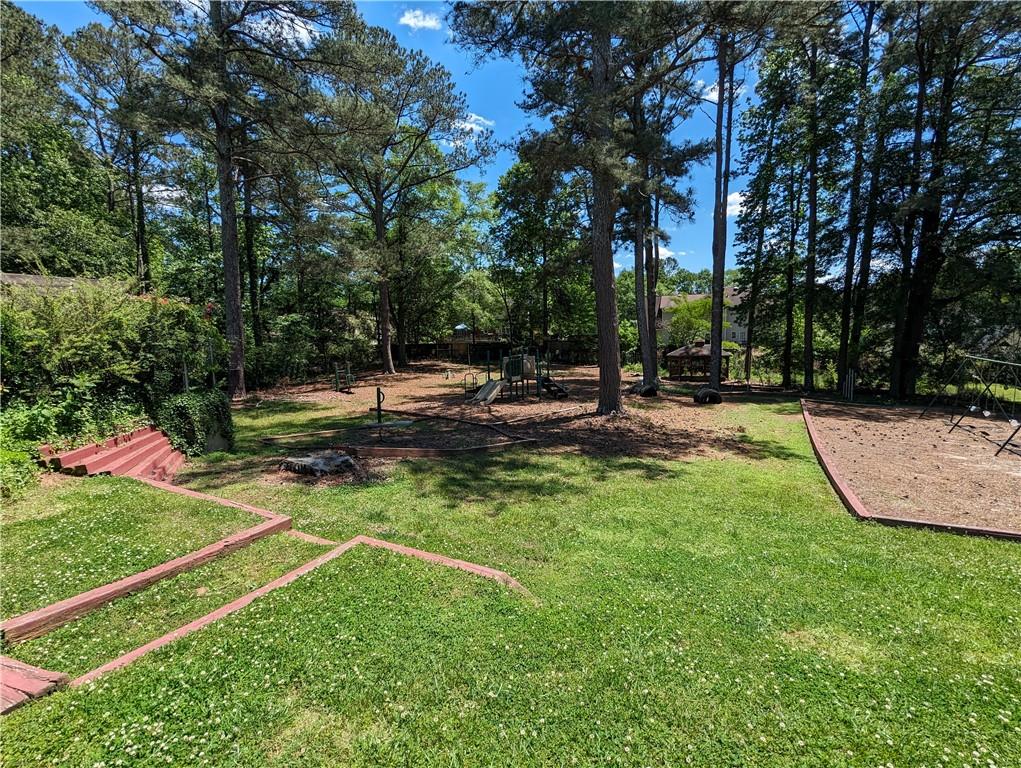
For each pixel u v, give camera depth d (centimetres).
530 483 680
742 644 301
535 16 914
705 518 545
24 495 509
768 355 2433
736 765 211
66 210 2038
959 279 1561
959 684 265
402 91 1903
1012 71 1459
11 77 1741
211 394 905
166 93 1231
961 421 1235
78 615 319
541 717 237
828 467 742
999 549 459
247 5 1280
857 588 379
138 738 215
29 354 653
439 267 2841
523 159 1048
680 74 1320
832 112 1720
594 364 3219
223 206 1490
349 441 962
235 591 357
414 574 378
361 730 227
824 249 1820
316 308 2438
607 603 351
